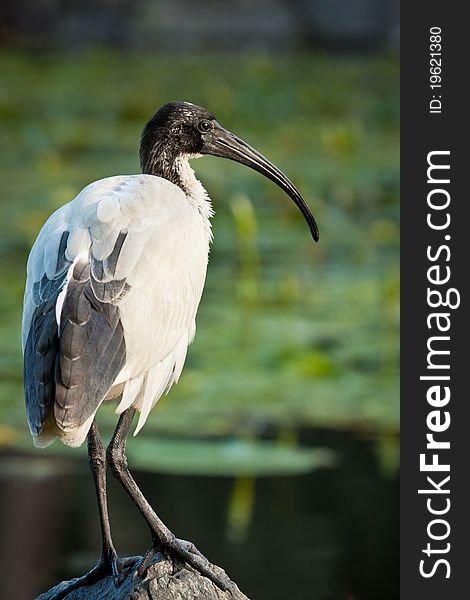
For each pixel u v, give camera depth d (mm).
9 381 14273
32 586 11156
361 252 19672
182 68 35062
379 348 15531
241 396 14172
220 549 11711
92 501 12734
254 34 39250
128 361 8062
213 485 13336
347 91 32562
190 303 8656
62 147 25406
